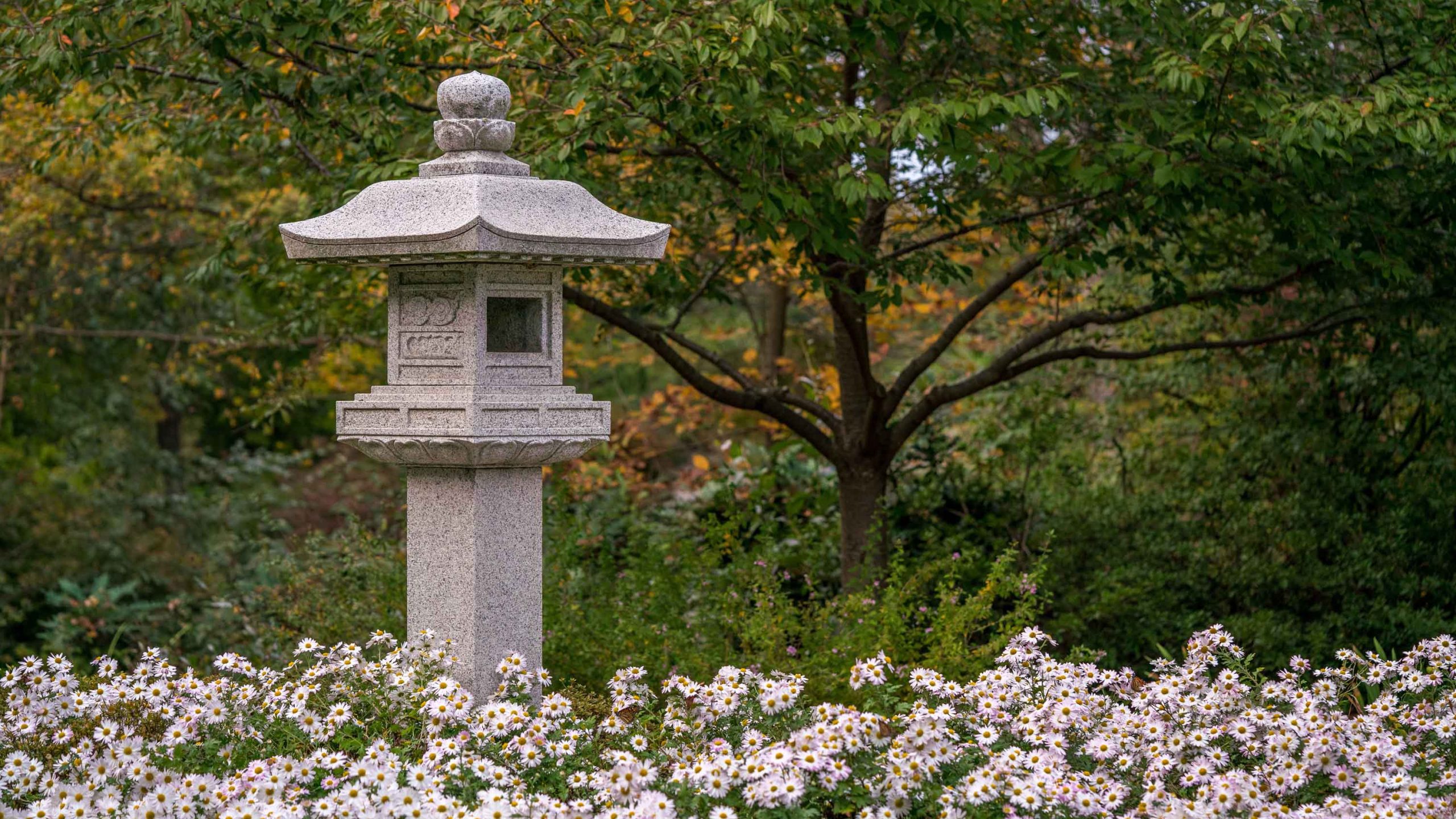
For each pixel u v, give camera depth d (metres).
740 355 11.20
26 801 3.38
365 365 11.64
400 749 3.61
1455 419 6.48
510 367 4.16
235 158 9.31
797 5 5.02
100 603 10.18
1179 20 5.45
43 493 11.67
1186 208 5.68
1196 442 8.32
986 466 7.87
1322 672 4.20
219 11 5.15
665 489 9.42
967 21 5.97
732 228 6.62
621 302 7.19
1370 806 3.22
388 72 5.61
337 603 6.42
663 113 4.97
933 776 3.31
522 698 3.85
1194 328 8.04
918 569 6.54
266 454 13.29
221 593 9.75
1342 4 5.33
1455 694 3.85
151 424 14.05
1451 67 5.18
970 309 6.65
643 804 3.08
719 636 5.79
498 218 3.92
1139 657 6.79
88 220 10.37
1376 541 6.90
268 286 7.28
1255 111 5.20
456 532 4.21
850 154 5.63
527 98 5.61
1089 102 5.94
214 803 3.21
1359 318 6.39
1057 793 3.21
